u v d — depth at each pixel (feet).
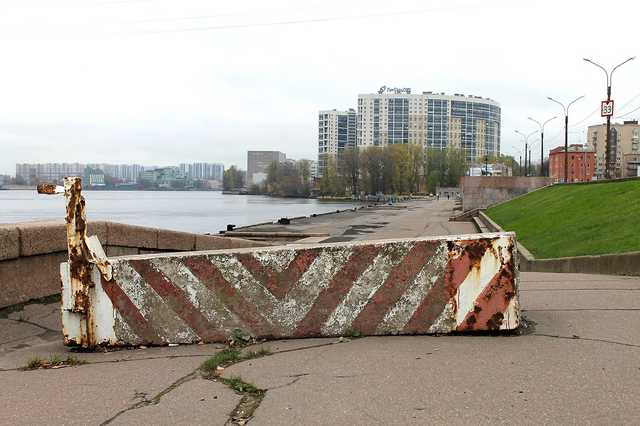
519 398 13.26
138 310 18.44
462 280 18.37
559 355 16.39
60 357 17.60
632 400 13.08
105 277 18.35
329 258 18.58
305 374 15.21
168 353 17.67
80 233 18.26
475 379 14.52
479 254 18.31
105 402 13.58
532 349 16.98
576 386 13.97
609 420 12.05
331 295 18.58
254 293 18.54
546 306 23.47
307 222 139.44
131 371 15.94
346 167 528.22
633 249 38.73
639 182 68.90
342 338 18.35
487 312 18.33
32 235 23.43
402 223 134.00
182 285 18.53
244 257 18.58
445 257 18.39
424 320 18.42
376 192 515.91
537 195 123.34
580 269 41.86
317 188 587.27
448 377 14.71
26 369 16.44
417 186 572.51
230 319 18.52
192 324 18.52
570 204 78.18
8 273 22.57
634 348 17.06
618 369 15.19
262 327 18.52
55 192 18.21
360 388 14.08
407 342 17.81
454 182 567.18
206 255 18.58
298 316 18.53
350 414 12.57
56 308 23.72
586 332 18.93
